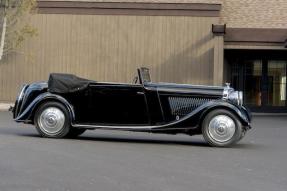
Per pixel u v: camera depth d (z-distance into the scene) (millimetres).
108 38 26828
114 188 7734
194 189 7773
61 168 9188
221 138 12781
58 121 13500
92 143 12828
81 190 7586
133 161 10125
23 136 13836
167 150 11945
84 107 13461
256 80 28281
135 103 13219
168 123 13078
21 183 7980
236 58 28391
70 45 27062
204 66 26281
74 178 8375
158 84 13219
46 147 11695
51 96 13477
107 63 26859
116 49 26812
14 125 17656
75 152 11078
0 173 8680
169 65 26500
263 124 20797
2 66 27344
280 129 18625
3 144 12000
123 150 11672
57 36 27062
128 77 26719
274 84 28188
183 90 13055
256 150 12344
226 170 9422
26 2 25641
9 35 26172
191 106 13086
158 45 26547
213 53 26141
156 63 26578
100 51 26891
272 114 27203
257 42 26344
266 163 10328
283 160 10766
